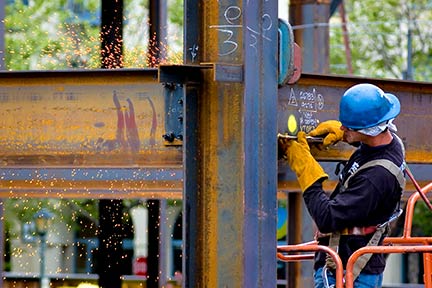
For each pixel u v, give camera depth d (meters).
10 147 15.53
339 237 14.13
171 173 19.56
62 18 47.06
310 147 15.04
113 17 25.28
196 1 13.82
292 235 29.34
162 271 27.78
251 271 13.42
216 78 13.16
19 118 15.49
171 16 51.78
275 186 13.62
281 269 45.25
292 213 29.38
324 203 13.72
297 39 32.38
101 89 15.17
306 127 15.40
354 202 13.66
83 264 63.56
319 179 13.89
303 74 15.32
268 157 13.56
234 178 13.66
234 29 13.67
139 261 54.94
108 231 27.39
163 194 21.89
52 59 44.50
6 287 48.06
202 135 13.73
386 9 59.03
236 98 13.67
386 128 13.91
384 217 14.07
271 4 13.61
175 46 50.72
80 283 47.00
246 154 13.39
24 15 46.75
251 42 13.43
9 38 45.72
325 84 15.72
